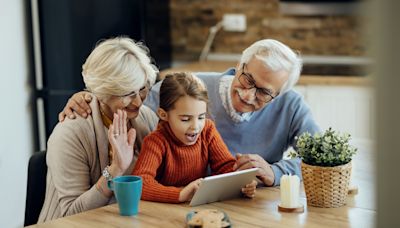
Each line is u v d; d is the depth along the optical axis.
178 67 4.21
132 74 1.75
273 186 1.92
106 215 1.64
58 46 3.75
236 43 4.45
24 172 3.71
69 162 1.80
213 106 2.17
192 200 1.68
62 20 3.72
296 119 2.16
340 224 1.55
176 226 1.53
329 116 3.75
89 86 1.80
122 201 1.61
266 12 4.33
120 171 1.71
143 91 1.83
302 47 4.30
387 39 0.39
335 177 1.66
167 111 1.78
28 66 3.73
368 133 0.49
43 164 1.96
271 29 4.35
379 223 0.41
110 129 1.69
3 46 3.51
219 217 1.48
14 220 3.63
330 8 4.15
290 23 4.30
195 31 4.51
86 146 1.84
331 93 3.72
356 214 1.63
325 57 4.26
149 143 1.82
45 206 1.87
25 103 3.71
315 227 1.53
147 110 2.10
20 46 3.65
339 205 1.70
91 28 3.72
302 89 3.77
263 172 1.89
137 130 1.97
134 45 1.83
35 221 1.94
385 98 0.40
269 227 1.53
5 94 3.53
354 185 1.84
